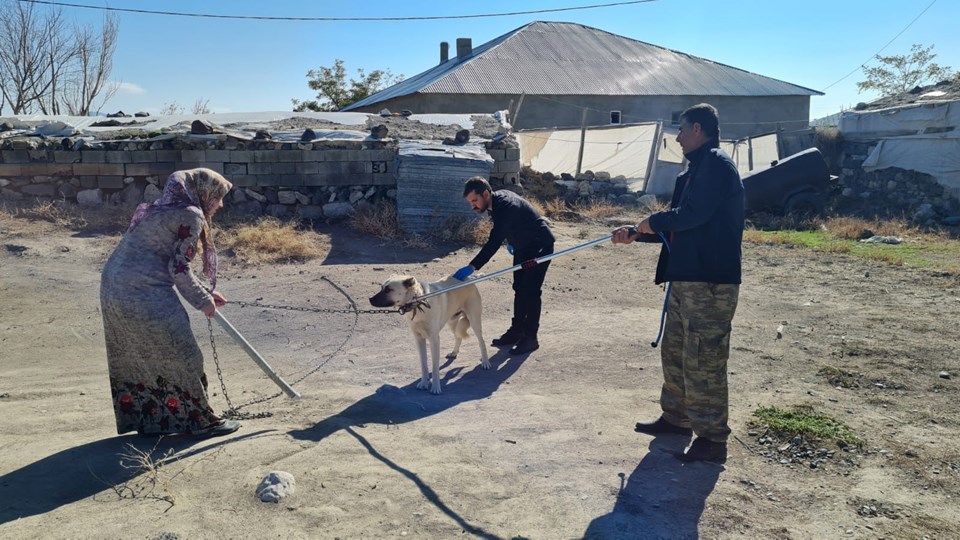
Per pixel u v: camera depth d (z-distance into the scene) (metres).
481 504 3.74
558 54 35.56
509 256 11.44
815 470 4.40
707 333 4.25
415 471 4.07
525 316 6.98
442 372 6.37
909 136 19.08
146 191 13.12
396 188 13.23
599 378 6.18
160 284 4.29
